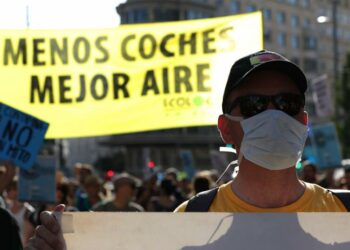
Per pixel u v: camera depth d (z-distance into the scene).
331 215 1.92
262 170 2.04
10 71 5.24
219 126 2.19
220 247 1.92
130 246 1.93
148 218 1.94
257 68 2.00
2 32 5.26
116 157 70.75
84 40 5.25
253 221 1.93
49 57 5.24
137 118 5.20
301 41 77.69
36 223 5.87
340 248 1.91
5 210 3.54
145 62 5.23
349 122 36.84
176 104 5.18
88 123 5.18
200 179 7.49
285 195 2.05
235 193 2.10
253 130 2.01
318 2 80.69
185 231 1.94
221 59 5.17
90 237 1.91
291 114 2.05
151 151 65.56
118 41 5.26
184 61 5.22
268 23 73.19
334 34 32.62
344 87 37.78
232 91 2.10
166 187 8.23
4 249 3.45
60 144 34.47
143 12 61.62
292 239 1.92
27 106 5.22
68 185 7.36
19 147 5.02
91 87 5.22
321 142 9.80
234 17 5.18
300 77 2.04
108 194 10.12
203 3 64.31
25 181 5.80
